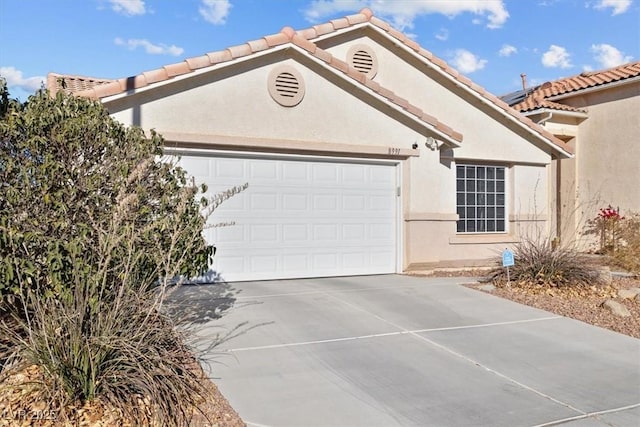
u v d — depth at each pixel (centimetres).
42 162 521
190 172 1012
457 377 578
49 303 465
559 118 1788
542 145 1468
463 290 1027
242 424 451
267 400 500
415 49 1316
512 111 1402
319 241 1133
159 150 630
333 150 1117
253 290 971
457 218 1302
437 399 518
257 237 1073
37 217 495
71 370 435
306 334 710
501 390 546
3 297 476
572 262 1069
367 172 1182
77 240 475
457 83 1351
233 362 595
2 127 516
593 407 510
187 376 496
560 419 482
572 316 858
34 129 533
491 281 1107
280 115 1066
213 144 1009
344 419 467
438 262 1250
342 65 1103
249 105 1038
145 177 584
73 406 433
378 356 635
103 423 421
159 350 492
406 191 1205
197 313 780
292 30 1080
